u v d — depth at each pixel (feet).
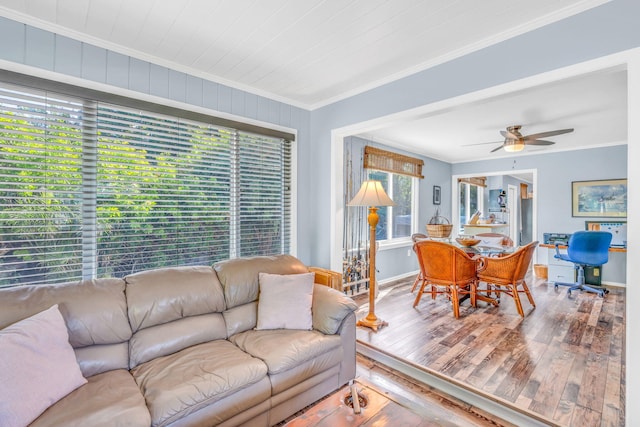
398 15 6.07
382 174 15.97
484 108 10.69
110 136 7.27
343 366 6.81
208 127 8.94
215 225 9.11
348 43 7.13
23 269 6.22
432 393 6.92
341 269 10.79
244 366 5.25
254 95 9.83
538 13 5.96
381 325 9.92
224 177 9.30
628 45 5.20
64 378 4.37
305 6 5.82
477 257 11.76
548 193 17.95
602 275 15.78
